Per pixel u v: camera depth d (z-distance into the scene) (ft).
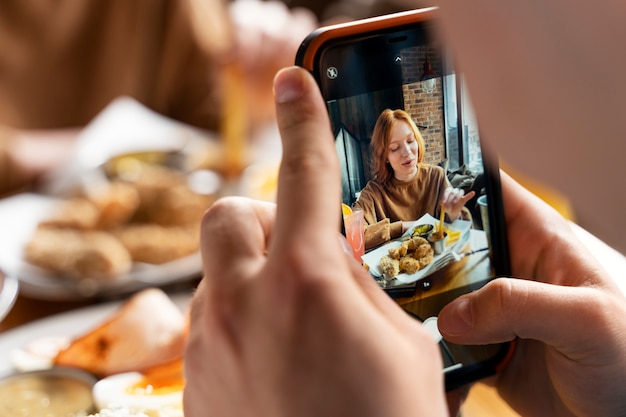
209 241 1.37
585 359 1.82
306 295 1.16
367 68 1.70
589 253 1.96
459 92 1.78
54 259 3.41
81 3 5.62
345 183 1.72
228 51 4.75
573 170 0.81
